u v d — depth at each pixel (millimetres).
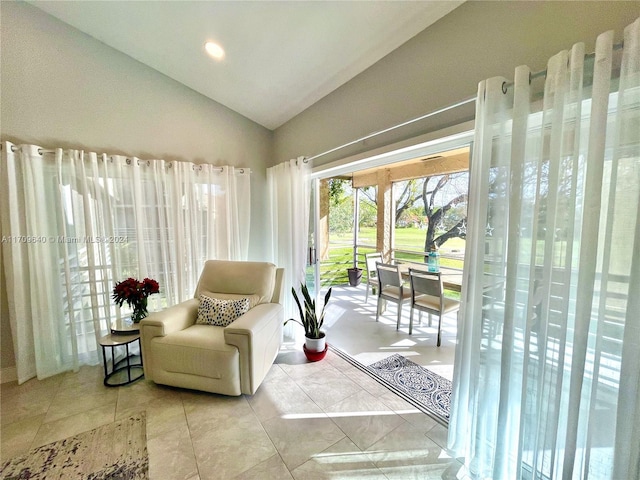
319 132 2961
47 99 2531
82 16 2445
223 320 2500
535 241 1257
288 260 3457
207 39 2402
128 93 2920
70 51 2611
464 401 1564
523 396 1308
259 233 3910
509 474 1423
